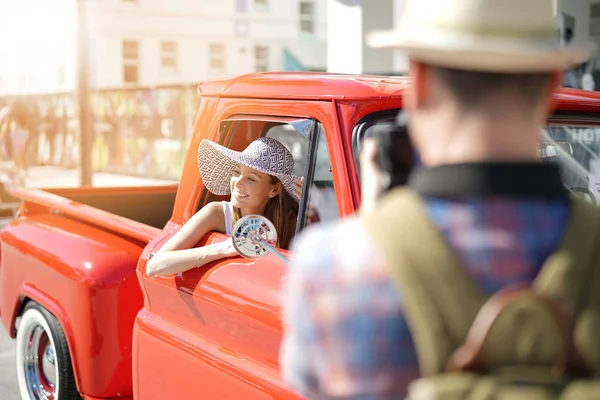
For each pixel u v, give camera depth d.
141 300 3.32
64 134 14.11
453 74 1.09
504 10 1.07
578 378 1.04
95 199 4.89
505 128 1.09
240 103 2.78
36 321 3.80
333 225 1.16
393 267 1.04
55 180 13.54
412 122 1.18
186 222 2.96
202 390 2.66
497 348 1.02
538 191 1.08
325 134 2.39
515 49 1.05
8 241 4.09
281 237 2.91
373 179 1.36
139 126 13.69
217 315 2.61
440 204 1.07
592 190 2.81
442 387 1.01
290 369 1.15
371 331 1.04
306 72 2.89
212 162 2.87
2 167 11.05
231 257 2.64
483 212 1.06
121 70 15.12
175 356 2.80
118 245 3.46
